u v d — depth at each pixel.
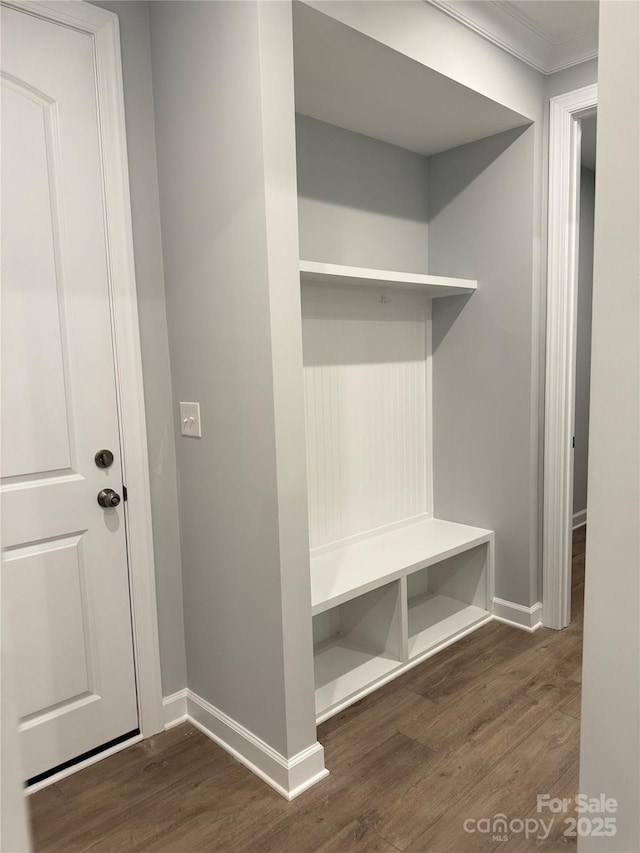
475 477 2.95
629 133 0.72
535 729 2.08
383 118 2.48
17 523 1.78
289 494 1.75
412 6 1.98
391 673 2.43
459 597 3.04
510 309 2.73
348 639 2.67
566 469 2.74
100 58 1.84
